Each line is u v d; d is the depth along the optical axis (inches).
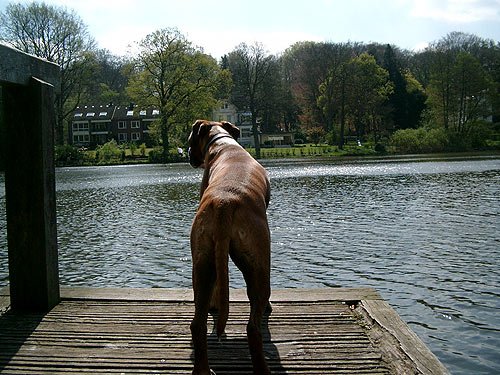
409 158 2314.2
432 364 152.2
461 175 1328.7
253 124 2780.5
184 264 466.6
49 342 177.9
